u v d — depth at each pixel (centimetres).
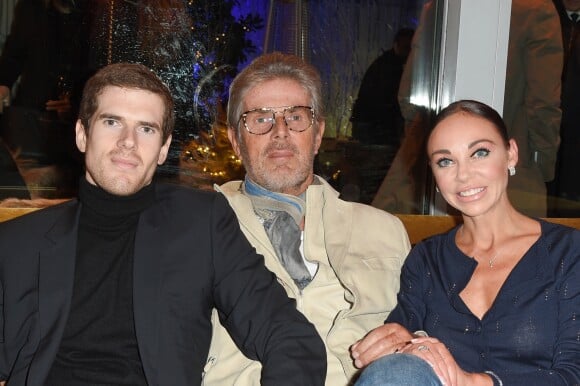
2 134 276
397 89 296
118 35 279
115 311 163
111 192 163
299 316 166
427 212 282
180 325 163
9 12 276
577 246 166
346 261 187
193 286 166
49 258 163
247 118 191
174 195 177
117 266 165
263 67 193
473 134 170
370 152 299
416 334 171
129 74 164
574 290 163
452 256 178
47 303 159
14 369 158
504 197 173
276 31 287
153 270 164
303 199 195
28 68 278
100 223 166
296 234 191
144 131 164
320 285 188
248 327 165
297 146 190
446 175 174
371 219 194
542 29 275
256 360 169
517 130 282
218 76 282
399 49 293
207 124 282
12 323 161
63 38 279
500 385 156
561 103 282
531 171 287
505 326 165
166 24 278
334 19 291
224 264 169
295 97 190
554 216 287
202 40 280
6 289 162
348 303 188
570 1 276
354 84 296
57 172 280
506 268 171
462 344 169
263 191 192
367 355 167
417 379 139
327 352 182
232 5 280
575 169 288
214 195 180
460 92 255
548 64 276
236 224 178
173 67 279
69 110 281
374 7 292
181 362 161
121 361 161
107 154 162
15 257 164
